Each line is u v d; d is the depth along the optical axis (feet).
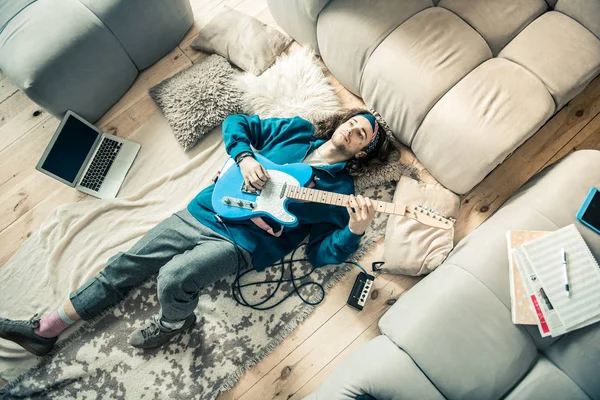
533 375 4.15
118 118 6.62
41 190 6.27
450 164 5.26
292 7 5.96
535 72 4.93
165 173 6.31
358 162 5.71
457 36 5.15
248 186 4.98
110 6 5.80
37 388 5.20
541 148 6.02
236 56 6.66
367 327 5.48
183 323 5.24
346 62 5.77
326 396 4.42
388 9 5.30
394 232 5.53
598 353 4.00
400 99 5.31
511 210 4.83
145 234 5.49
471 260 4.60
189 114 6.22
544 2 5.32
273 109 6.32
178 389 5.25
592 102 6.15
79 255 5.83
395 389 4.17
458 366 4.17
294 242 5.41
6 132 6.66
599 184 4.58
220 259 4.89
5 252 5.95
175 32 6.84
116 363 5.32
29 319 5.49
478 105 4.85
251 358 5.37
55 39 5.58
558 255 4.35
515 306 4.29
